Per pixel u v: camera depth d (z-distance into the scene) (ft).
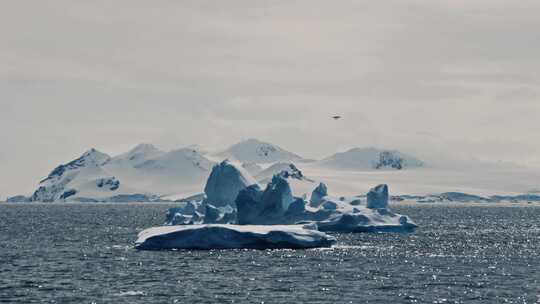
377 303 574.97
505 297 607.37
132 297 590.55
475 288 650.02
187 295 600.39
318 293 614.75
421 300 590.14
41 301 573.33
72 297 589.32
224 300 580.71
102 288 630.74
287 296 599.16
